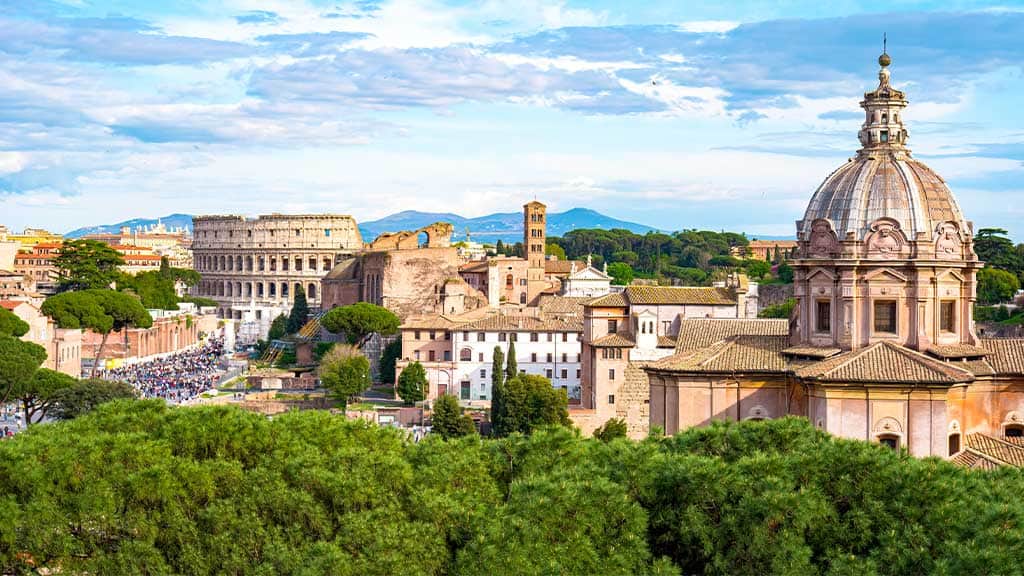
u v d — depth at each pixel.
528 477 89.75
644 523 83.62
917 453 103.44
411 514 88.31
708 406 114.38
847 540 80.88
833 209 114.19
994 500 78.88
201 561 86.56
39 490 89.44
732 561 81.62
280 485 88.25
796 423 95.06
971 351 110.69
